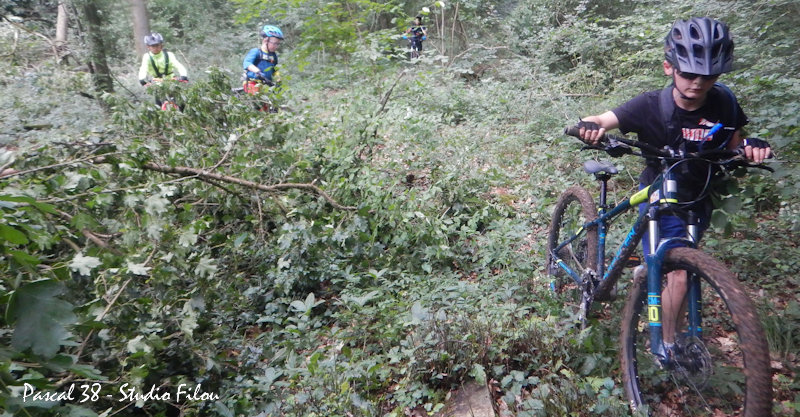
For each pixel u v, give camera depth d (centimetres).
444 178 535
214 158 470
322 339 380
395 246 478
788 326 324
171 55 842
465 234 486
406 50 717
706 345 270
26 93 860
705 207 284
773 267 404
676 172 275
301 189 476
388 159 603
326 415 289
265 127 498
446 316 347
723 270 231
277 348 368
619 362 310
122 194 340
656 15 841
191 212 391
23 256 165
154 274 303
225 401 306
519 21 1345
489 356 319
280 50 1648
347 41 718
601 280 334
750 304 218
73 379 254
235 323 409
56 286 153
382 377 321
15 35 995
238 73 1476
